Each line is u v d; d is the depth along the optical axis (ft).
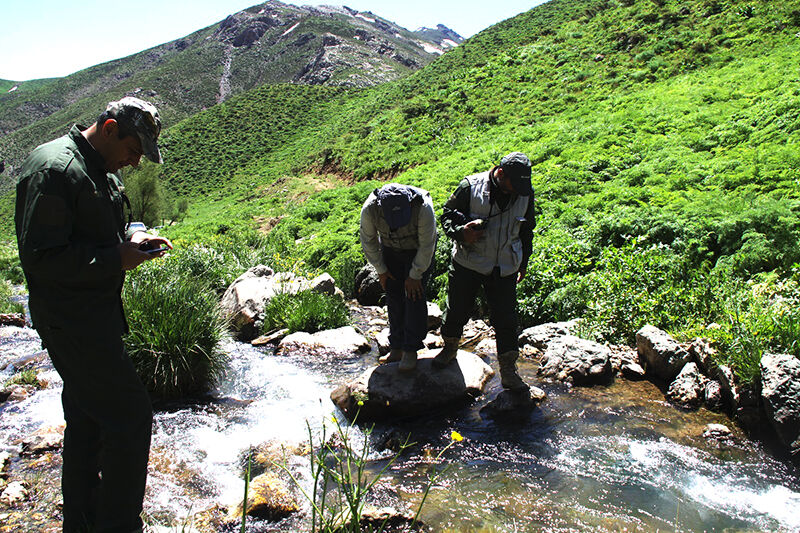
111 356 7.89
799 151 34.58
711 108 58.39
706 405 14.44
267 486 10.55
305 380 17.71
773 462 11.66
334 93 281.13
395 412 14.44
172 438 13.50
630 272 22.11
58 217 7.23
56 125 459.32
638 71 101.30
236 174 204.54
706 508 10.03
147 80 543.80
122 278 8.38
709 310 18.79
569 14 183.21
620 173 42.75
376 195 14.34
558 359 17.12
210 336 17.33
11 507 10.23
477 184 13.97
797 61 70.44
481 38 201.05
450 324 15.31
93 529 8.31
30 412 15.14
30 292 7.75
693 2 124.36
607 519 9.73
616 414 14.19
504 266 14.10
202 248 36.73
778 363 12.88
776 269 21.38
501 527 9.55
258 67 573.74
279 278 28.84
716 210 27.17
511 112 112.78
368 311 29.40
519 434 13.28
